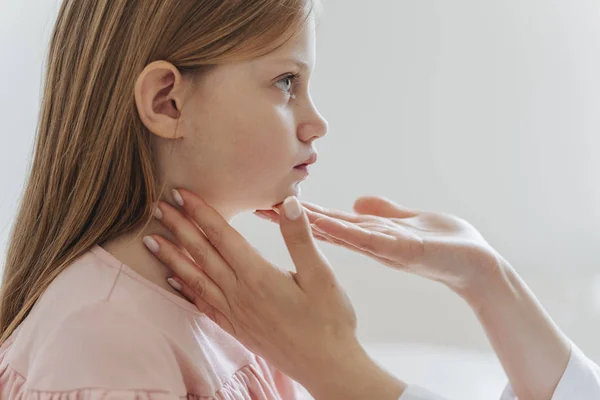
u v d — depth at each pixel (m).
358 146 2.26
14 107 1.92
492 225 2.29
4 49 1.92
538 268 2.28
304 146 0.77
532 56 2.20
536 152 2.25
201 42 0.71
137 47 0.72
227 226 0.73
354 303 1.92
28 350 0.68
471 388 1.41
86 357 0.63
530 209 2.27
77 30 0.77
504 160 2.26
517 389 0.96
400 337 1.72
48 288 0.72
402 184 2.28
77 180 0.75
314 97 2.23
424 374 1.48
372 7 2.18
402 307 1.90
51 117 0.79
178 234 0.73
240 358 0.79
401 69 2.22
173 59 0.71
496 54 2.20
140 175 0.74
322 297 0.73
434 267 0.91
